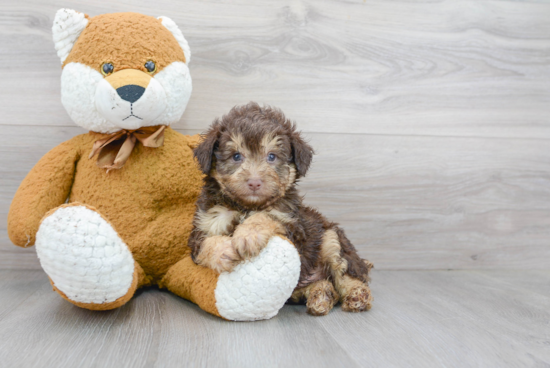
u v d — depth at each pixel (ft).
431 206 3.66
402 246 3.65
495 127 3.70
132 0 3.26
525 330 2.58
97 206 2.81
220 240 2.56
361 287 2.81
